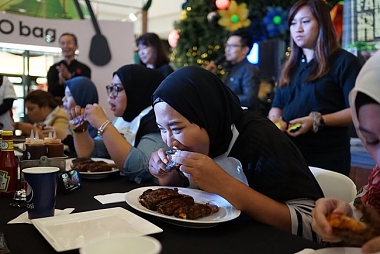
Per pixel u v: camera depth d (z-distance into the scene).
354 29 2.69
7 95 3.50
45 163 1.32
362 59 2.61
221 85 1.21
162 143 1.51
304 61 2.16
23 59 3.85
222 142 1.20
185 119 1.13
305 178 1.09
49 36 3.82
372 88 0.79
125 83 1.95
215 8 3.82
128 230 0.92
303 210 1.04
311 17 1.99
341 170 2.04
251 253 0.81
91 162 1.65
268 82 3.56
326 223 0.72
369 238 0.68
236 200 1.02
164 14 8.23
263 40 3.62
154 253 0.57
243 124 1.22
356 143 2.83
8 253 0.78
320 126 1.93
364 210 0.71
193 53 3.97
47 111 3.17
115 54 4.07
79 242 0.84
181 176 1.38
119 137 1.61
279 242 0.87
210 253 0.81
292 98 2.19
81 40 3.94
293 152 1.14
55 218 0.96
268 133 1.17
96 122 1.64
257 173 1.11
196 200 1.17
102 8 6.67
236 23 3.55
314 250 0.81
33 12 3.79
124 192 1.33
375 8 2.57
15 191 1.25
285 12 3.36
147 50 3.29
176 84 1.15
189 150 1.17
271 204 1.03
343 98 2.00
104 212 1.02
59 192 1.30
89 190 1.36
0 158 1.24
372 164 2.63
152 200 1.06
